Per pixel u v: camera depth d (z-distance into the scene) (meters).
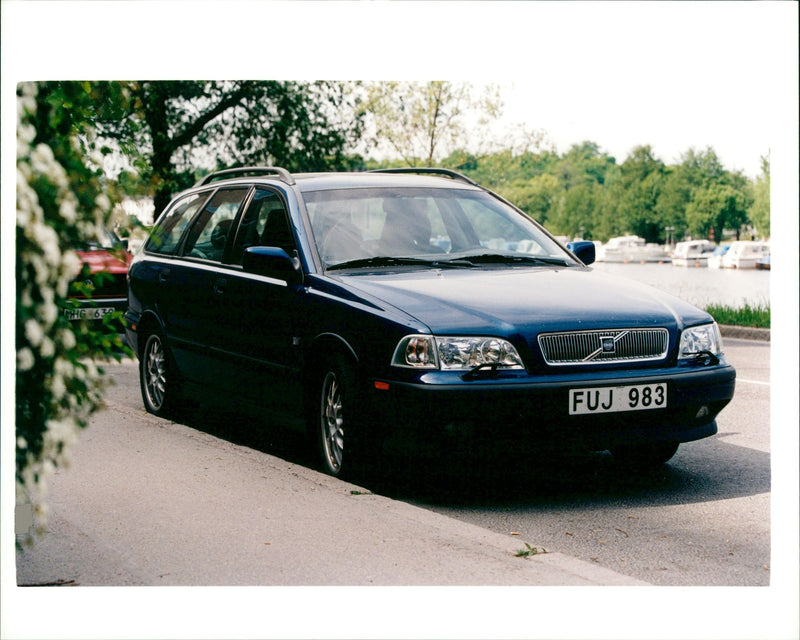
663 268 44.16
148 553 4.53
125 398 9.15
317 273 6.18
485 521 5.17
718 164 57.25
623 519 5.20
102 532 4.84
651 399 5.45
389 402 5.38
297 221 6.49
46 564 4.39
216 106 24.44
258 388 6.65
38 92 3.32
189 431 7.38
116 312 3.46
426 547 4.62
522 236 6.88
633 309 5.67
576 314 5.51
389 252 6.40
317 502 5.35
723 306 18.44
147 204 3.45
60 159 3.21
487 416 5.19
